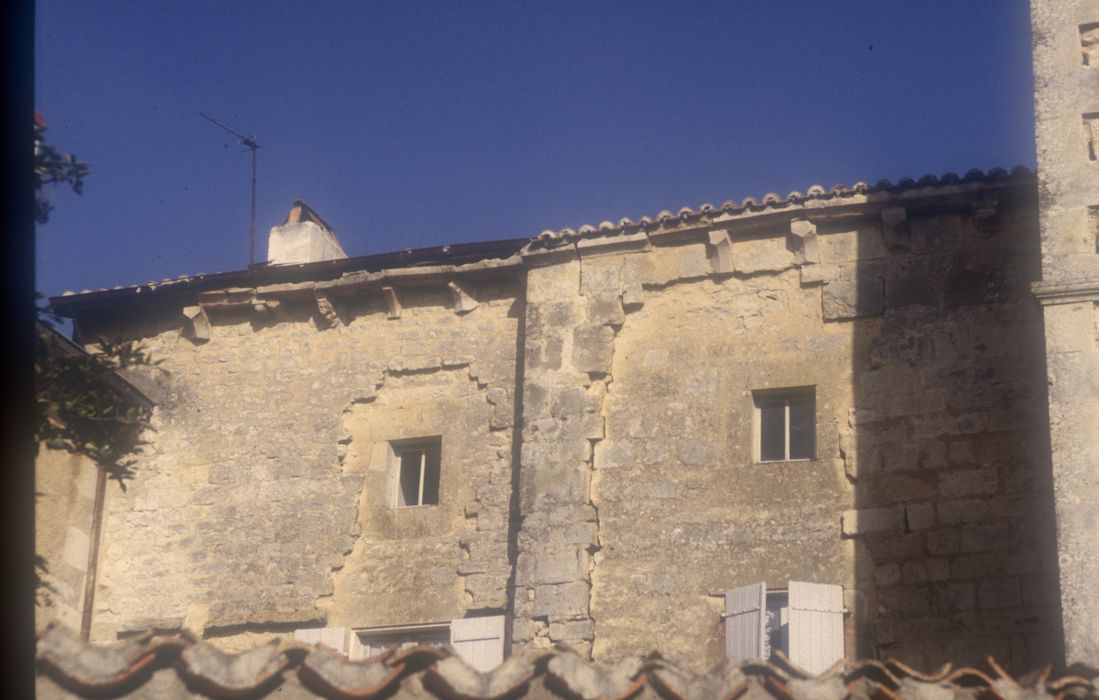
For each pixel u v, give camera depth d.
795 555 16.67
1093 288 13.42
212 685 8.55
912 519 16.45
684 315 18.17
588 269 18.61
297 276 19.97
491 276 19.33
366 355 19.59
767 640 16.27
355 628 18.17
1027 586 15.84
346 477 19.00
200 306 20.09
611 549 17.28
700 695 8.65
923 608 16.05
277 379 19.80
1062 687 8.81
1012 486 16.30
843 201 17.70
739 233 18.16
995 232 17.41
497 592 17.80
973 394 16.81
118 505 19.38
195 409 19.84
